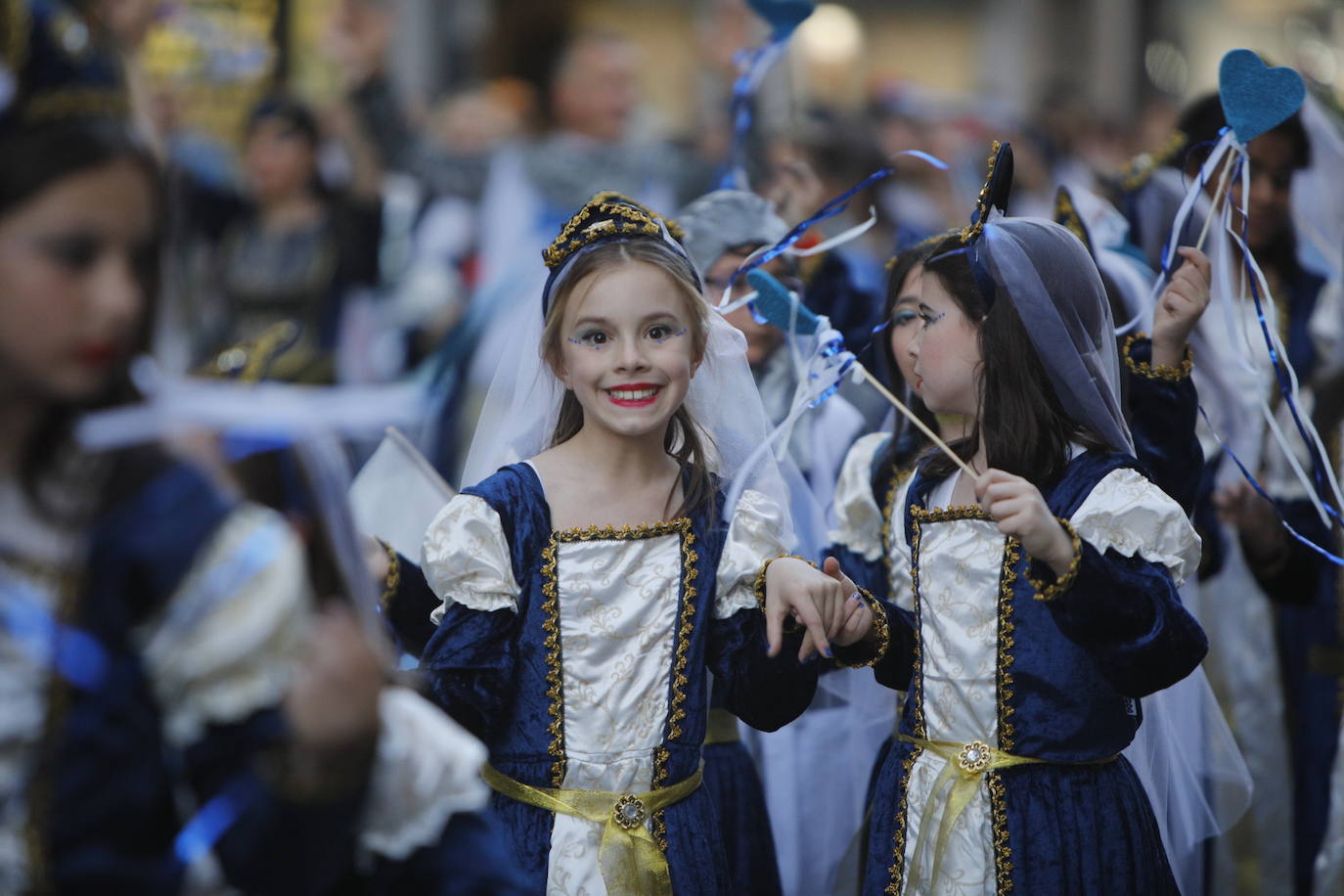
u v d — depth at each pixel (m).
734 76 14.89
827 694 8.29
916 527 6.82
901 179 18.09
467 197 16.03
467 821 4.49
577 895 6.27
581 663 6.43
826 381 6.75
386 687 4.52
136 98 4.51
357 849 4.27
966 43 34.22
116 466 4.06
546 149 15.88
